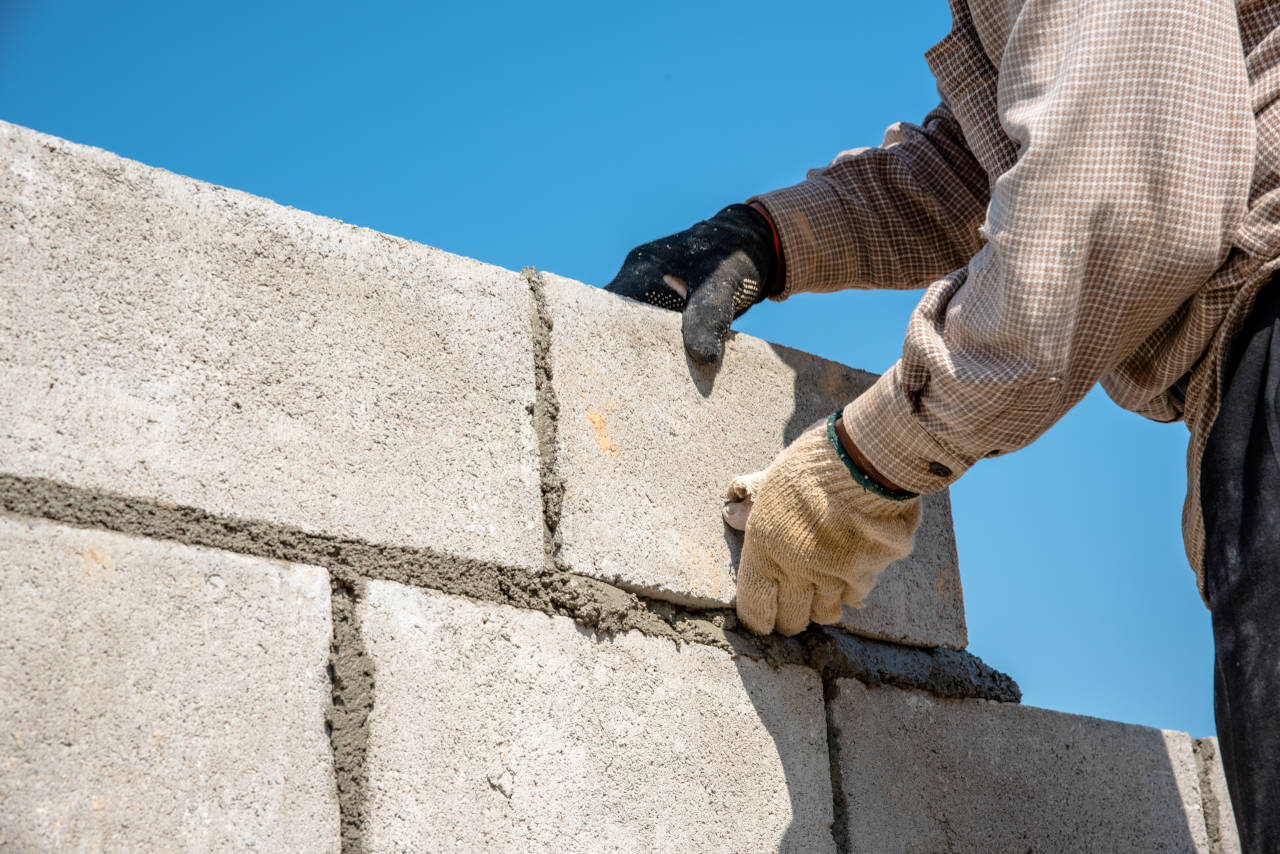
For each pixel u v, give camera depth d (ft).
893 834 7.20
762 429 7.35
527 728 5.82
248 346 5.48
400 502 5.74
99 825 4.58
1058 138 5.29
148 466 5.08
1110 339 5.54
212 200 5.58
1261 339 5.27
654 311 7.05
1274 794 4.68
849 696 7.32
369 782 5.27
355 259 5.96
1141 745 9.00
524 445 6.29
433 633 5.66
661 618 6.57
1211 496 5.21
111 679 4.76
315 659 5.29
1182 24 5.22
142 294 5.24
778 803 6.69
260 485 5.35
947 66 6.47
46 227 5.07
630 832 6.02
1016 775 8.05
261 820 4.94
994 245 5.49
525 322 6.50
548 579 6.14
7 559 4.66
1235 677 4.90
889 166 7.72
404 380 5.93
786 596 6.74
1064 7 5.52
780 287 7.61
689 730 6.46
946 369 5.57
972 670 8.14
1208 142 5.22
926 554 8.03
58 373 4.95
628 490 6.58
